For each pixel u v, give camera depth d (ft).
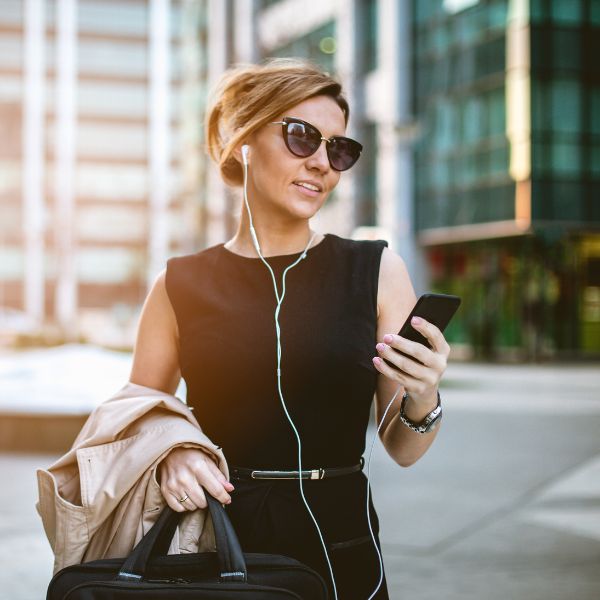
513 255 98.58
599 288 97.76
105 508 6.20
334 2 106.32
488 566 17.35
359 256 6.59
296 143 6.39
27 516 21.56
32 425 31.94
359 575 6.26
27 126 247.70
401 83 103.35
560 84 90.89
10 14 246.88
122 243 252.62
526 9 89.97
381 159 105.29
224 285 6.55
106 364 40.75
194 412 6.64
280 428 6.22
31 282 246.88
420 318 5.76
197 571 5.80
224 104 6.93
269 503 6.18
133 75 252.42
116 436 6.48
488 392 57.06
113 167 252.42
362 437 6.45
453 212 99.19
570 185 91.20
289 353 6.23
